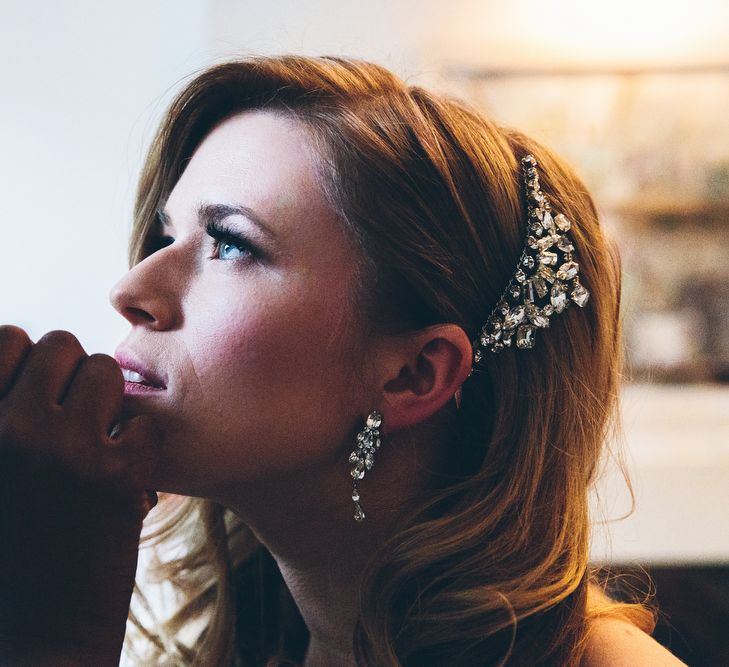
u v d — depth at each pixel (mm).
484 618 717
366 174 708
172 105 810
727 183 2348
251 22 2305
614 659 718
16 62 2191
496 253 770
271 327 680
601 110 2367
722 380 2346
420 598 742
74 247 2189
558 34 2361
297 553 787
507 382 780
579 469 792
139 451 640
